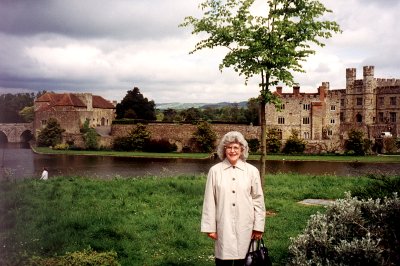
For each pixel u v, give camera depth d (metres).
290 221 15.54
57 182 25.98
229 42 19.19
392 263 7.92
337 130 96.19
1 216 15.02
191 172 52.94
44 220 14.94
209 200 7.70
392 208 8.60
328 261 7.94
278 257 11.32
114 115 139.62
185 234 13.70
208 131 93.31
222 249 7.53
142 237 13.37
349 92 115.38
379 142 89.69
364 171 55.22
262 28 18.27
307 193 21.94
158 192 22.12
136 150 94.81
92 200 19.38
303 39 18.52
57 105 114.12
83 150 94.75
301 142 88.38
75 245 12.11
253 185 7.79
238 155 7.79
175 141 96.06
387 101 109.25
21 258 9.70
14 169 57.09
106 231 13.70
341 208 8.98
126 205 18.33
